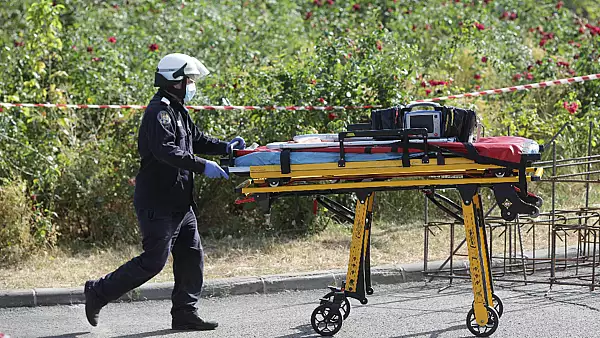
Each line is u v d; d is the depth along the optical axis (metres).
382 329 11.29
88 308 11.05
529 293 13.26
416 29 24.83
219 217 17.84
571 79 18.48
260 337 11.04
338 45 19.02
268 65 21.36
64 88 19.19
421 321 11.68
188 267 11.38
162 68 10.92
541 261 15.17
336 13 25.19
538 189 19.61
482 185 10.34
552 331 11.02
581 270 14.91
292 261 15.42
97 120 19.19
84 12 23.47
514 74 23.05
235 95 18.83
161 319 12.27
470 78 23.25
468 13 25.52
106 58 20.12
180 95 11.01
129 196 17.19
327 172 10.08
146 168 10.88
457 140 10.28
